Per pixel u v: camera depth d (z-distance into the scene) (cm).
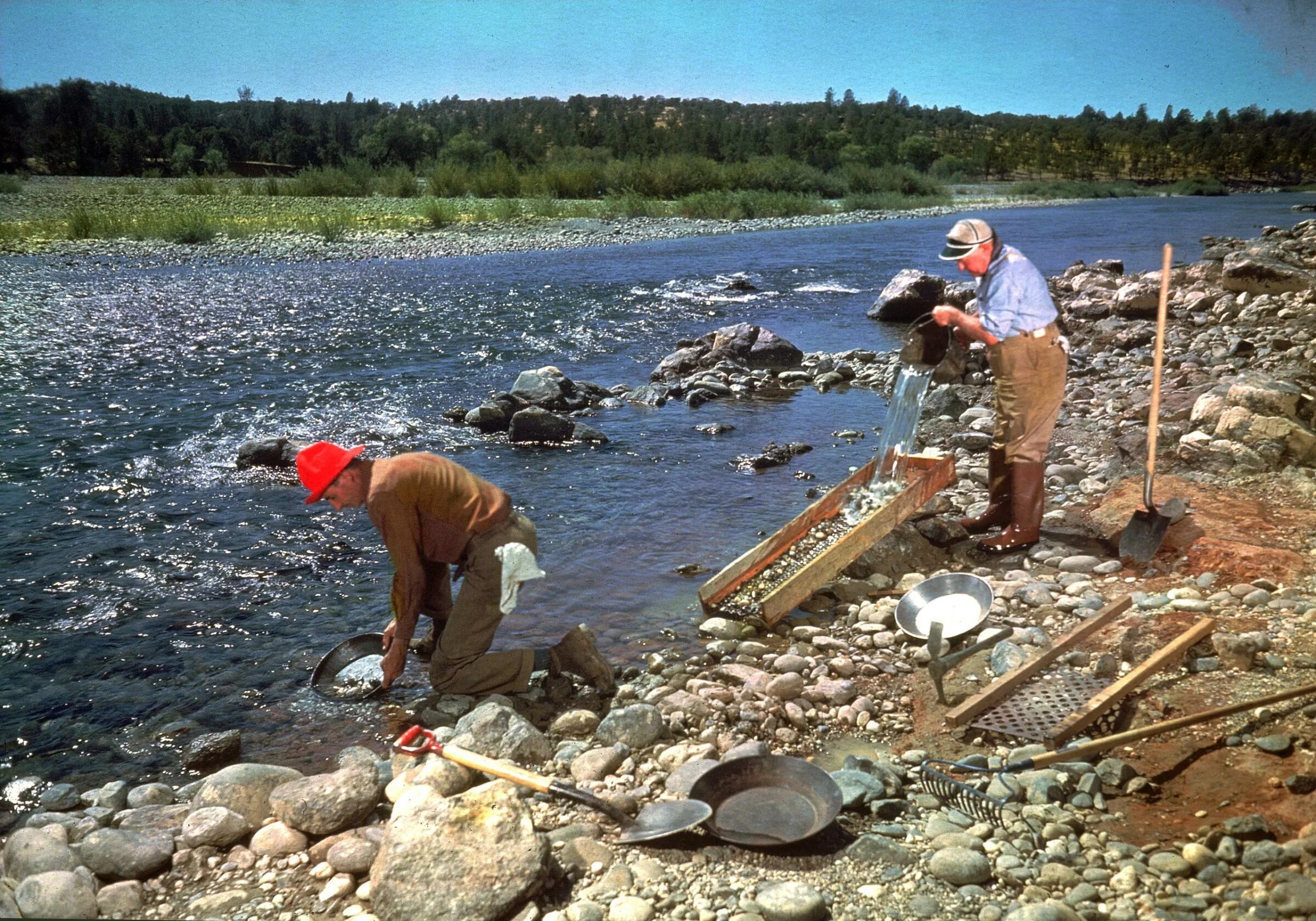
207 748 429
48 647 527
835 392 1099
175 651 526
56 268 2105
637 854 355
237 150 7006
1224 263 1382
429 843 328
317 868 351
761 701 461
